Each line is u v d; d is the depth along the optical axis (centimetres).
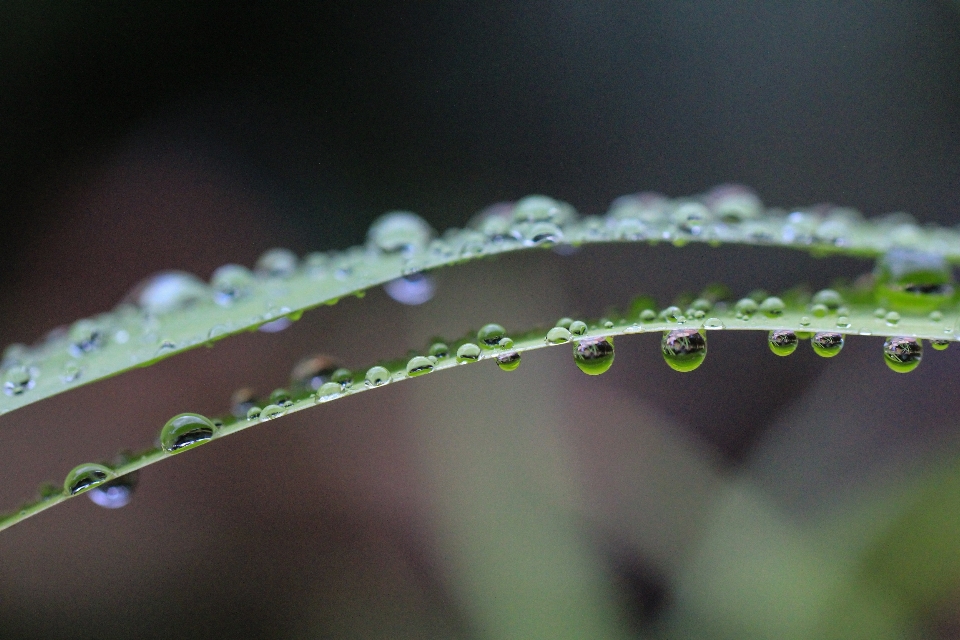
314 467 17
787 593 16
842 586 16
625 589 16
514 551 17
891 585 16
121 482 15
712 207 16
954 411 17
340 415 17
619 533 17
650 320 15
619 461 17
